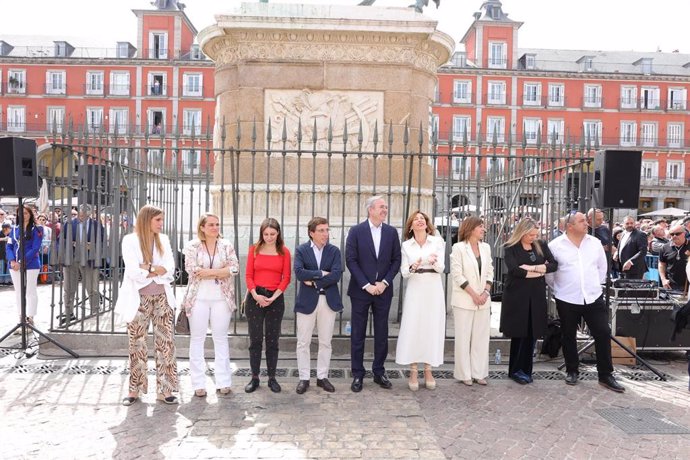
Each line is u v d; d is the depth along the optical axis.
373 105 7.57
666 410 4.95
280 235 5.32
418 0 7.98
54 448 3.97
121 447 4.00
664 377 5.97
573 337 5.74
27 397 5.01
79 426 4.38
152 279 4.88
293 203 7.57
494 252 10.21
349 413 4.76
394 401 5.09
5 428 4.32
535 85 46.97
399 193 7.00
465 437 4.29
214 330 5.16
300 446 4.07
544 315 5.68
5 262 13.67
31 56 45.84
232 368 5.99
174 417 4.59
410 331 5.37
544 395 5.33
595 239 5.84
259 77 7.50
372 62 7.53
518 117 46.62
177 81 45.28
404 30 7.34
